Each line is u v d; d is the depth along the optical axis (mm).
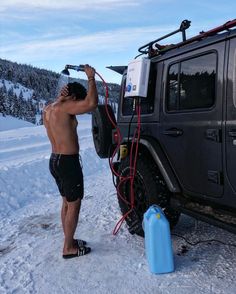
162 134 3848
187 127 3477
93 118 5047
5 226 5336
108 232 4613
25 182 7961
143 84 3945
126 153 4387
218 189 3203
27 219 5578
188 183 3561
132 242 4242
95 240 4375
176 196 3768
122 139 4547
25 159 11352
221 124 3092
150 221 3404
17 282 3533
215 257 3689
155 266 3422
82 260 3869
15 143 17438
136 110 4211
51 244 4406
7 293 3340
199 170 3377
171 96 3760
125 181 4391
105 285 3340
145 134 4141
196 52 3416
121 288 3262
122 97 4715
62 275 3590
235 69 2980
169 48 3830
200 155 3342
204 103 3309
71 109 3797
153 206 3590
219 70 3131
